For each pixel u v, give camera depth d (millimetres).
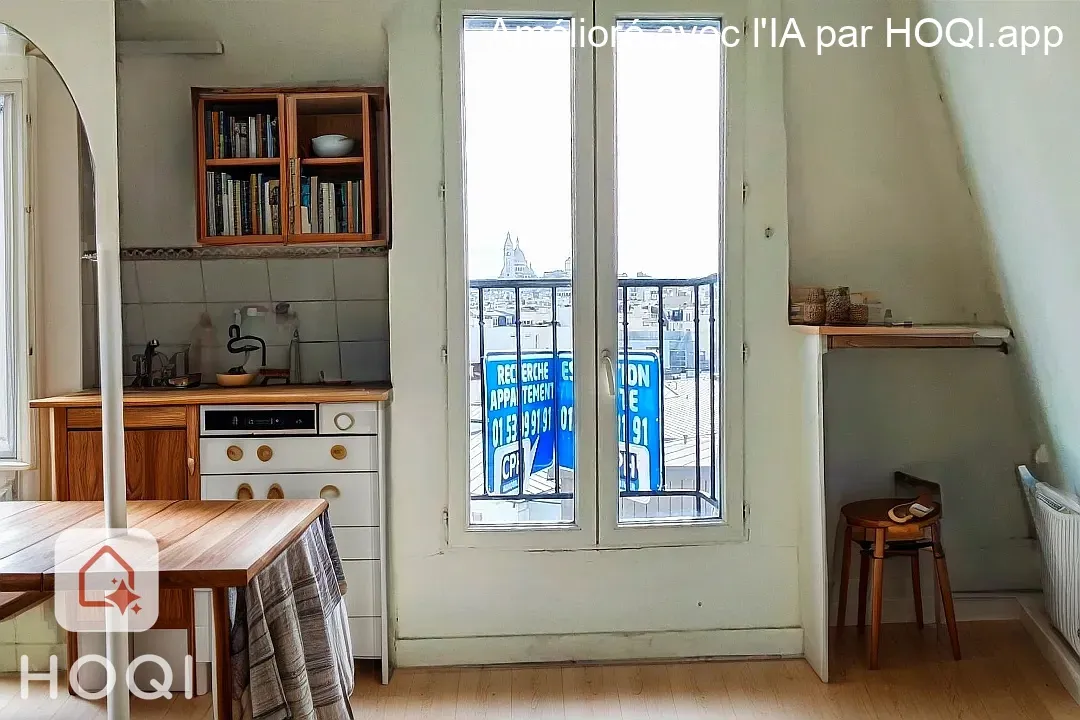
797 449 2926
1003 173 2570
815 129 3043
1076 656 2662
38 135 3020
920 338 2750
